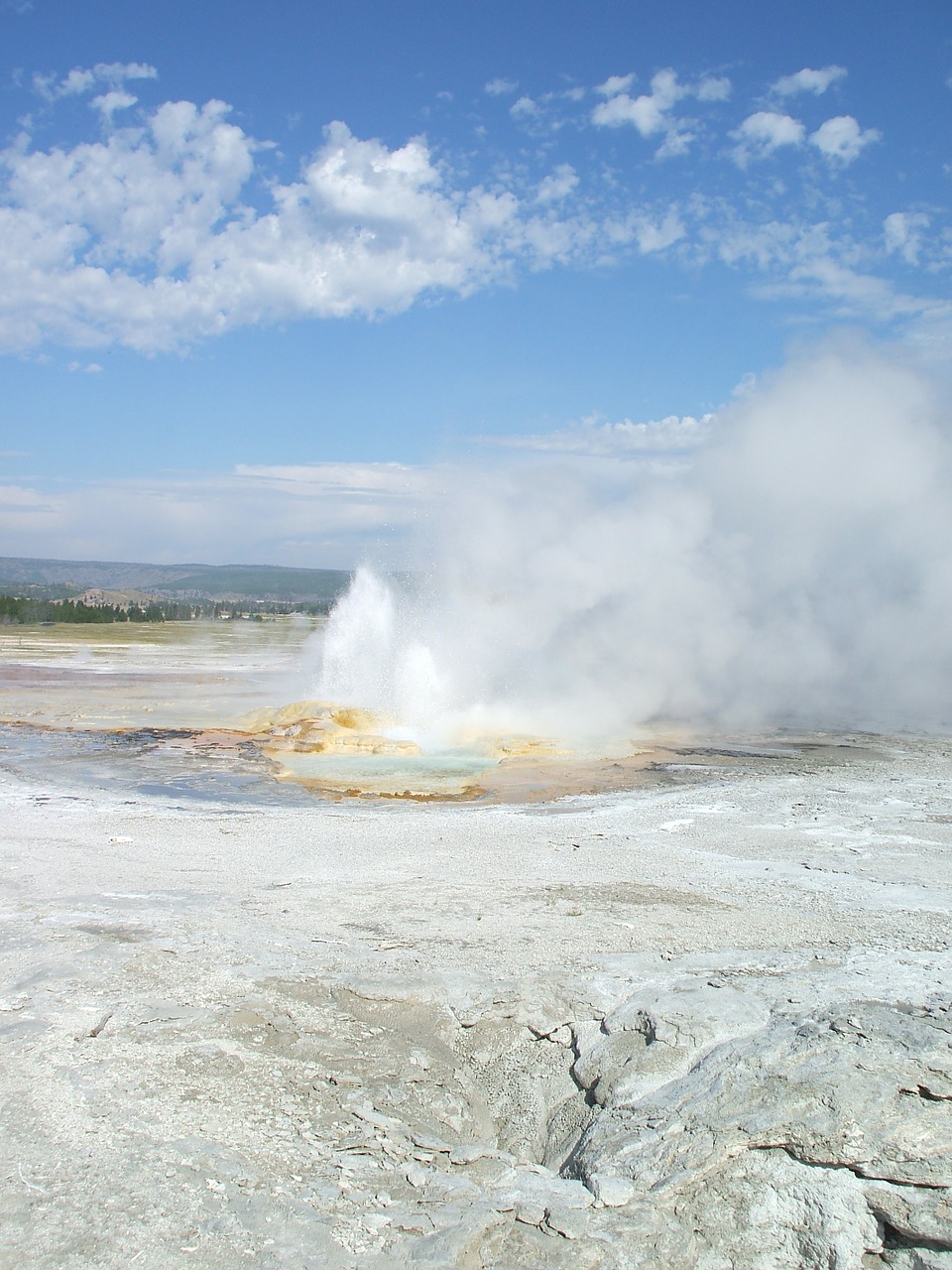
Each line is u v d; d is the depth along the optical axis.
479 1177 5.33
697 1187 5.05
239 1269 4.40
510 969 7.83
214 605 151.25
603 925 9.12
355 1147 5.48
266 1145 5.45
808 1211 4.82
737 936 8.71
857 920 9.23
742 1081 5.68
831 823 14.39
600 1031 6.73
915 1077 5.56
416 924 9.20
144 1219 4.71
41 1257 4.39
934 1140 5.10
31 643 63.47
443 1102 6.20
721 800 16.45
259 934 8.80
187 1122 5.62
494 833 13.80
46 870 11.27
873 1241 4.69
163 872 11.29
